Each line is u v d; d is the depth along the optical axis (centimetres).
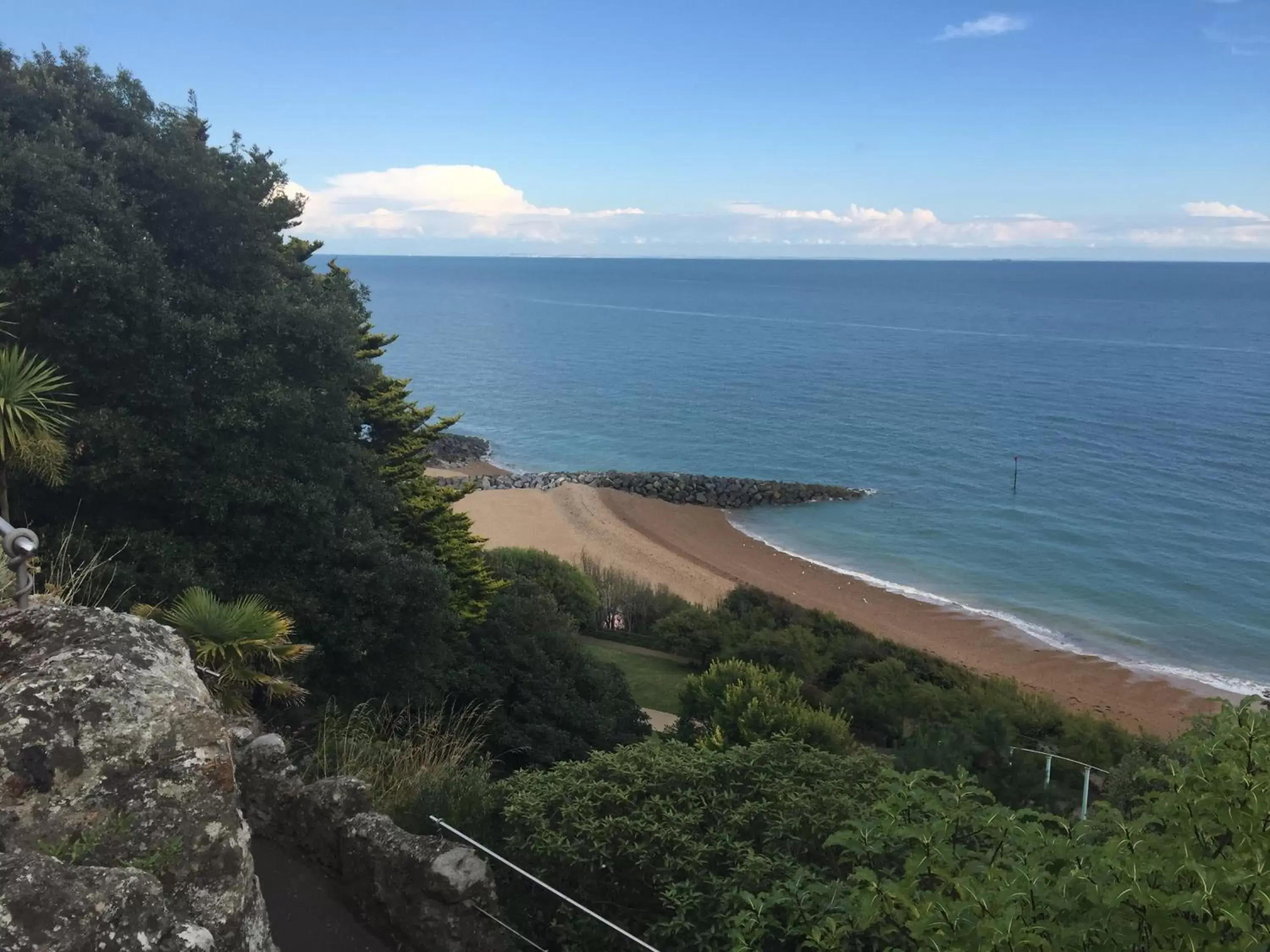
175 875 331
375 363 2166
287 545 1399
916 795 407
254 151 1591
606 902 508
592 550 4344
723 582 3969
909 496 5419
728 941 440
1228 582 3928
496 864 559
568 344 13488
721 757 600
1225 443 6400
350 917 532
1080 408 7806
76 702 349
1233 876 276
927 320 17412
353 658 1396
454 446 6706
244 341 1445
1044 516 4897
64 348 1250
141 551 1226
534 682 1748
